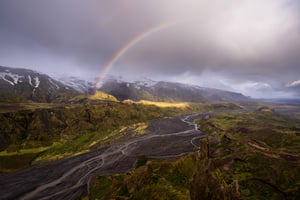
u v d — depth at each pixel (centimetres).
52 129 14025
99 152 10800
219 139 9306
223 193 2295
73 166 8906
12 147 11206
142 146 11669
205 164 2580
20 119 13912
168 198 3550
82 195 6150
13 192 6775
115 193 4512
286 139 8219
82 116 16938
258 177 5019
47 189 6850
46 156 10531
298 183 4519
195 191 2536
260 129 10256
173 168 5072
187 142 12138
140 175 4569
